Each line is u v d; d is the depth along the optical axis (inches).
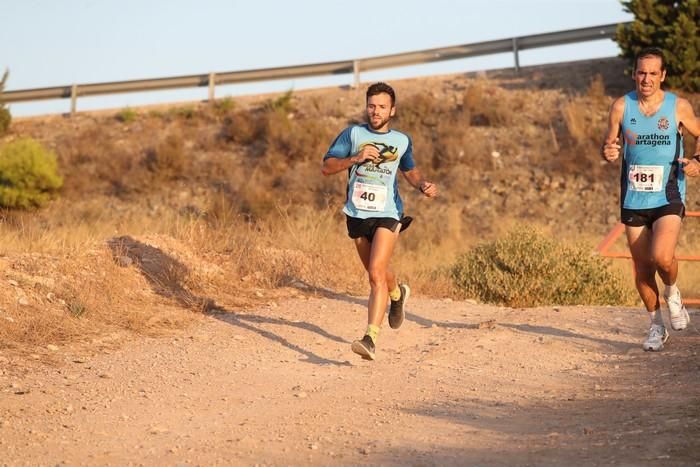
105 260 828.6
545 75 2358.5
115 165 2293.3
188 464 376.5
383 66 2522.1
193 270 870.4
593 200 1879.9
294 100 2544.3
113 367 574.9
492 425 436.1
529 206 1898.4
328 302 845.2
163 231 1026.7
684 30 2027.6
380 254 591.5
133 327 690.2
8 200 2100.1
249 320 747.4
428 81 2527.1
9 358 571.2
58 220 2059.5
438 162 2087.8
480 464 362.3
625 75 2247.8
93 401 492.1
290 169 2177.7
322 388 537.6
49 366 565.6
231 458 386.0
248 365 597.9
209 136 2389.3
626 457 358.0
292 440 415.5
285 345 669.3
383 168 598.5
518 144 2098.9
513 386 536.1
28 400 483.2
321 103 2466.8
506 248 989.8
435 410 472.7
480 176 2018.9
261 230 1087.6
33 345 610.2
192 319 738.2
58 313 682.2
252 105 2586.1
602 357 627.2
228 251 970.1
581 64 2379.4
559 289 978.7
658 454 358.0
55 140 2559.1
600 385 531.2
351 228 608.4
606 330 724.0
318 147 2210.9
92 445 409.7
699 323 741.3
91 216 2066.9
